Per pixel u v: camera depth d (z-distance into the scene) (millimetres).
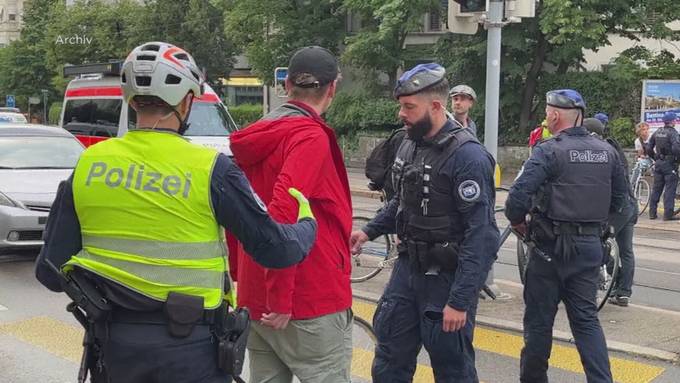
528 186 4125
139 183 2283
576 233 4160
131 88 2330
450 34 22734
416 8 21828
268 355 3191
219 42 32906
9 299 6848
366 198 17453
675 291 7684
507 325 5992
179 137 2377
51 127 10555
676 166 13461
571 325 4293
